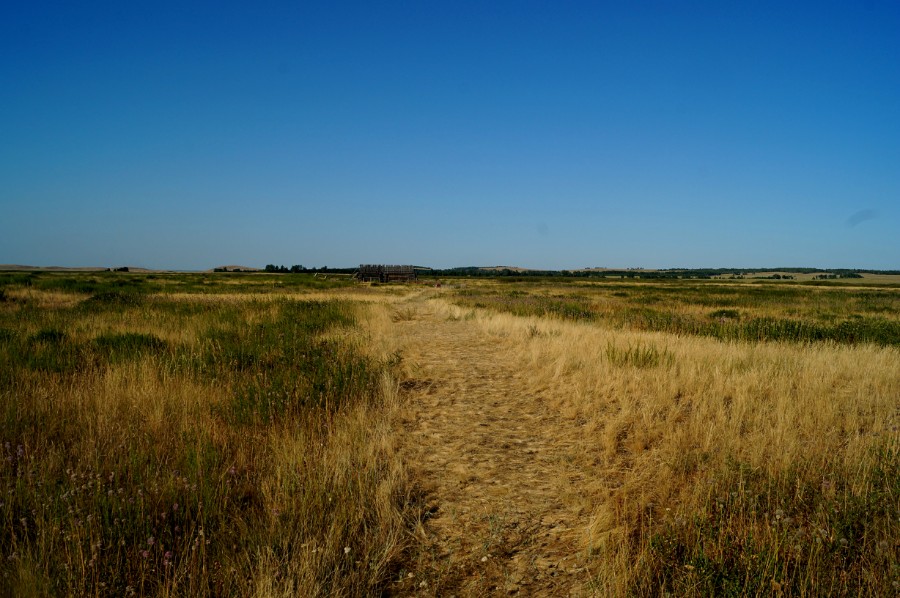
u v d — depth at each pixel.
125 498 3.84
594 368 9.44
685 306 29.17
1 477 4.20
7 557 3.25
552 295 40.31
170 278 68.69
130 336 10.84
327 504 4.16
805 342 13.20
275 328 13.23
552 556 3.71
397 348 12.06
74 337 11.07
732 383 7.98
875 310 28.61
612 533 3.76
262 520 3.89
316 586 3.16
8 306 19.38
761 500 4.13
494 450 5.87
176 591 3.12
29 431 5.29
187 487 4.09
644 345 10.95
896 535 3.54
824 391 7.53
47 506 3.72
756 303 33.84
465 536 4.00
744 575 3.20
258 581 3.15
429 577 3.49
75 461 4.77
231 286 45.22
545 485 4.91
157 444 5.16
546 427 6.73
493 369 10.53
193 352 9.59
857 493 4.06
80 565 3.16
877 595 2.94
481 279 103.69
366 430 6.16
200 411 6.29
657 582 3.27
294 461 4.80
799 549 3.25
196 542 3.41
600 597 3.16
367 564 3.53
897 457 4.71
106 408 5.92
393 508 4.23
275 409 6.46
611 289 57.94
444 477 5.12
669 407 7.16
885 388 7.76
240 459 4.99
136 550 3.43
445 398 8.23
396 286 59.88
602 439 5.89
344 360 9.09
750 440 5.50
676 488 4.59
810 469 4.61
